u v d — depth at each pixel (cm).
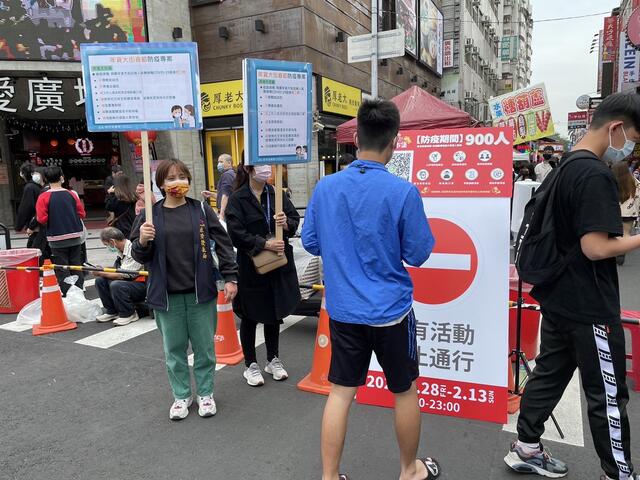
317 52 1393
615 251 209
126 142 1520
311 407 351
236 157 1412
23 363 442
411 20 2186
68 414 345
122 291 540
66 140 1557
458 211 315
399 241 228
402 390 236
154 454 294
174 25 1341
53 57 1191
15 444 307
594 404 229
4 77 1217
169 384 393
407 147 326
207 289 326
